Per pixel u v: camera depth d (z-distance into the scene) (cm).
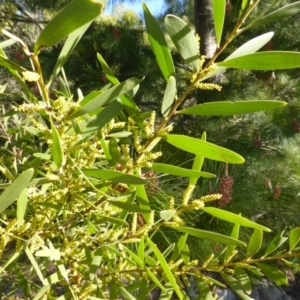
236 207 92
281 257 39
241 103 27
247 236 93
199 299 40
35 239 34
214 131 116
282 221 104
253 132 117
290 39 129
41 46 21
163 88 135
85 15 19
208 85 28
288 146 121
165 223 37
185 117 121
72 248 41
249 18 123
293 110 126
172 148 98
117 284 41
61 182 33
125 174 29
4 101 110
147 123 31
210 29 119
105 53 137
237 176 97
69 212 40
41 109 26
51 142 30
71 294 39
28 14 165
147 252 46
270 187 106
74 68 130
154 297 87
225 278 40
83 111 26
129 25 147
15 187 24
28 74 22
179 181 95
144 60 137
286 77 134
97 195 38
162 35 28
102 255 41
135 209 32
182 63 136
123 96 30
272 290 128
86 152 38
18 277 43
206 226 88
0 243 31
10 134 56
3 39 146
